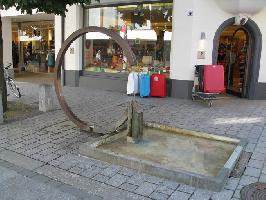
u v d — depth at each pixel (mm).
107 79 11766
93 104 9180
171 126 6422
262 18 9742
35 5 6672
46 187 4105
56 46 13047
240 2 9266
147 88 10195
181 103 9328
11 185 4156
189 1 9555
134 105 5598
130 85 10508
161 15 10633
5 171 4578
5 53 14961
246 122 7191
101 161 4918
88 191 4008
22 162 4895
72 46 12469
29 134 6277
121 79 11453
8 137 6090
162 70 10750
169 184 4176
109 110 8422
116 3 11500
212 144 5641
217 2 9562
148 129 6492
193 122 7176
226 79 11445
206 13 9656
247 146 5570
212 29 9797
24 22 18094
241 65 10688
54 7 6875
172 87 10281
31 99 9891
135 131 5625
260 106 9031
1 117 7004
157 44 10867
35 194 3922
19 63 19234
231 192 3953
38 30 17547
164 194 3914
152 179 4316
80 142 5801
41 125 6914
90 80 12281
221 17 9766
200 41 9758
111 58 11883
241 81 10648
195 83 9672
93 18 12344
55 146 5594
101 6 11984
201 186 4051
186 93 10000
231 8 9500
